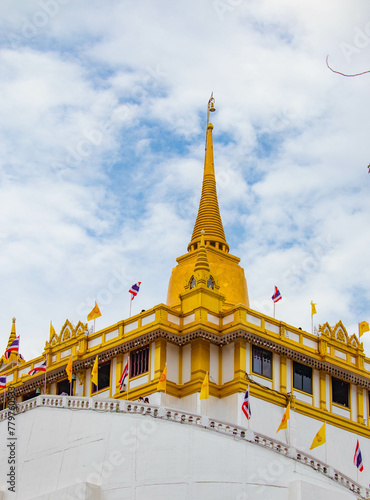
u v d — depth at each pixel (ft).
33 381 294.05
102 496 217.97
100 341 279.49
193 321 262.88
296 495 212.02
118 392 266.57
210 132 337.11
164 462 216.54
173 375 260.62
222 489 212.84
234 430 221.05
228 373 259.39
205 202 318.86
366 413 279.69
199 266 272.31
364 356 284.41
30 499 230.07
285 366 266.57
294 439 257.14
